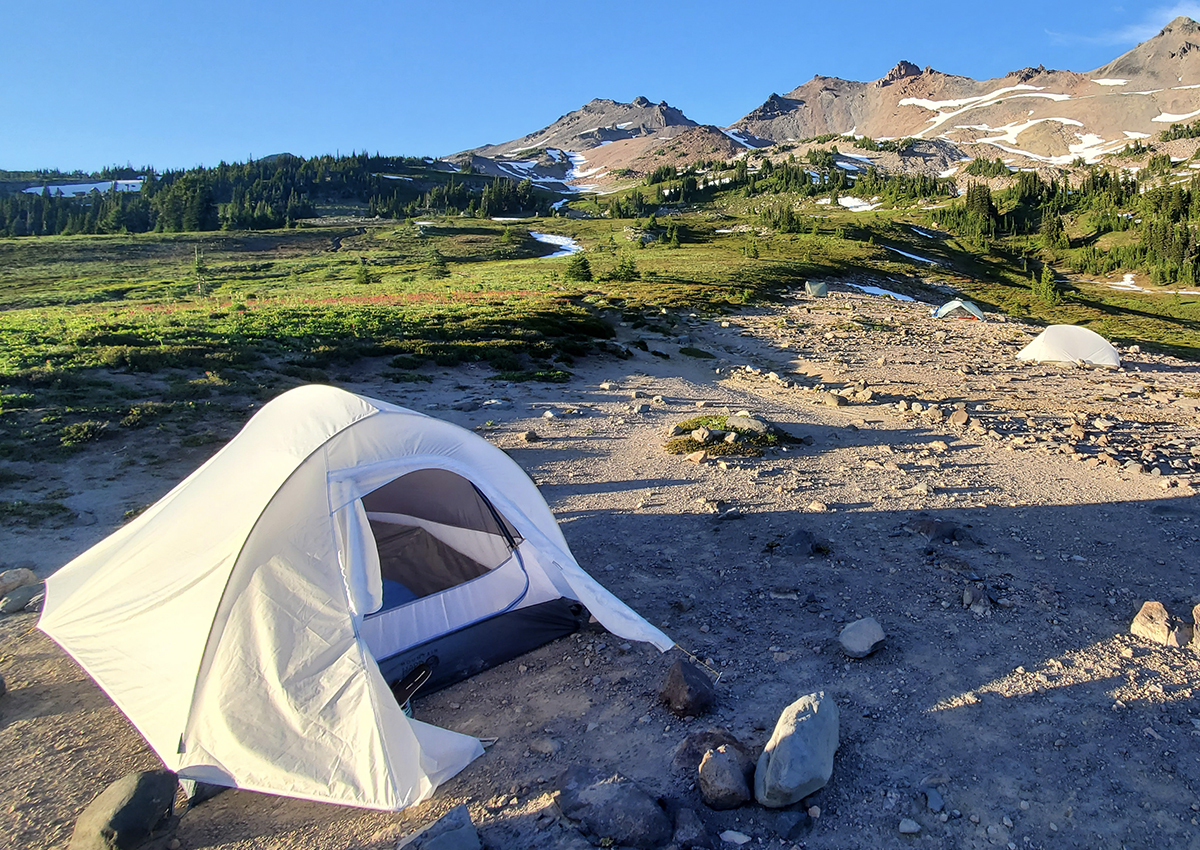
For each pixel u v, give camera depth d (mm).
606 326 31938
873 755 4590
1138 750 4594
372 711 4484
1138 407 19250
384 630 5945
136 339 21438
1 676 5535
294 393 6887
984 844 3855
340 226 148375
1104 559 7859
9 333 22859
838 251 100750
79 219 155250
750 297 47031
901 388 21516
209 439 12609
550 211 194250
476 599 6383
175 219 148375
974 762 4504
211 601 5008
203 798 4484
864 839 3902
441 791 4473
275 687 4645
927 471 11867
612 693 5441
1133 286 122500
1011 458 12836
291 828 4215
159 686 4914
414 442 6188
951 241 146375
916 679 5469
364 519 5648
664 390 20219
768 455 12969
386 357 22000
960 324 41188
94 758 4852
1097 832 3920
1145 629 6047
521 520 6242
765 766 4180
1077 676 5469
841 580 7344
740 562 7914
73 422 12867
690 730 4895
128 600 5680
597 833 3926
